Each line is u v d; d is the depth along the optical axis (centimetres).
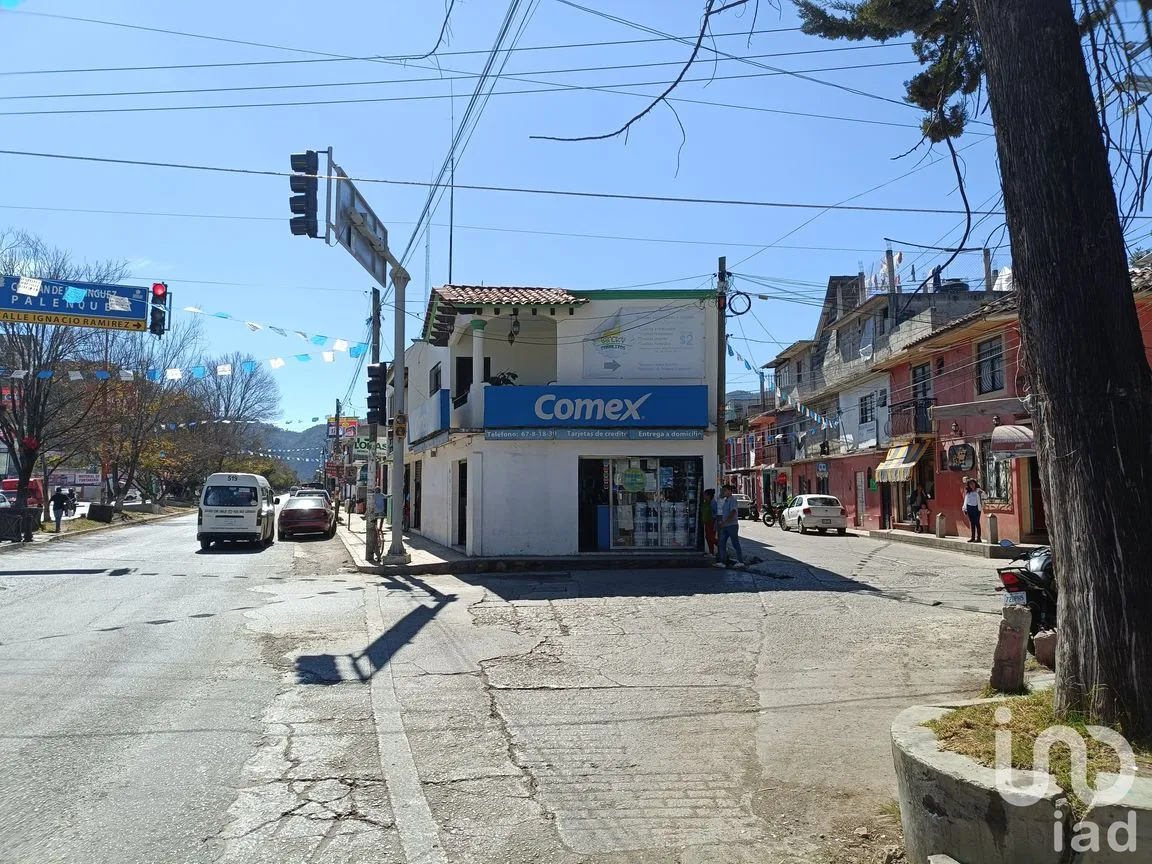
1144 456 378
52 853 411
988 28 428
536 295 1869
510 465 1795
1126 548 373
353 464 5297
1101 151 400
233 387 5747
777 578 1478
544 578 1516
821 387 3850
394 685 745
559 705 682
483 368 2094
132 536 2908
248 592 1354
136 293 1795
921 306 2975
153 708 666
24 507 2466
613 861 410
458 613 1123
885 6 683
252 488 2345
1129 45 452
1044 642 763
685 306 1852
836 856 410
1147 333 1507
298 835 435
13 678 762
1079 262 388
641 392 1775
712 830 443
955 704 443
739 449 5603
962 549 2144
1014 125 411
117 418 3309
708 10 572
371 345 2202
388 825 449
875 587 1343
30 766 532
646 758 556
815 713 650
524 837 436
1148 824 297
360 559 1820
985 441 2364
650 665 818
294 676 777
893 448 2981
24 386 2731
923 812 357
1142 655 367
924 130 737
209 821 451
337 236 1252
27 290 1463
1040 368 401
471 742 589
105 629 1010
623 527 1817
